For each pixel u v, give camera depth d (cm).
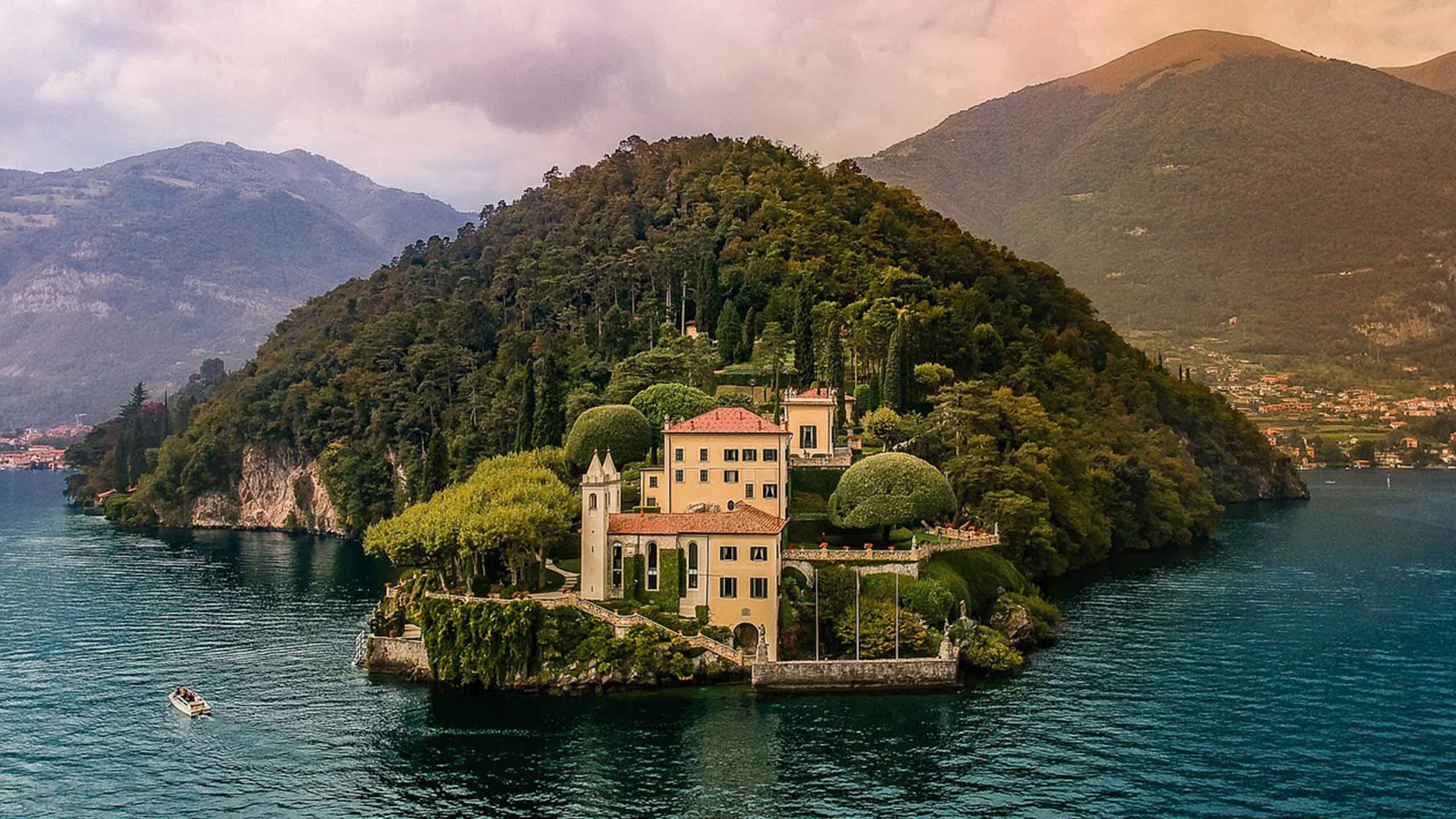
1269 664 13888
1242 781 10281
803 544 15688
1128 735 11388
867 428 19800
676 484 15488
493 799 10094
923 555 14550
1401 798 9962
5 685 13850
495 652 12850
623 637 12900
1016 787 10181
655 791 10162
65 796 10419
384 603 15375
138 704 13025
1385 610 16912
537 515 14025
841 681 12794
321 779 10662
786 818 9606
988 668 13425
